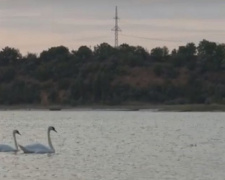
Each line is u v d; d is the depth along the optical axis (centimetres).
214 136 6525
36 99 15575
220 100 14425
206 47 16388
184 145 5375
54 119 10538
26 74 16338
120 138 6206
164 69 15700
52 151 4656
